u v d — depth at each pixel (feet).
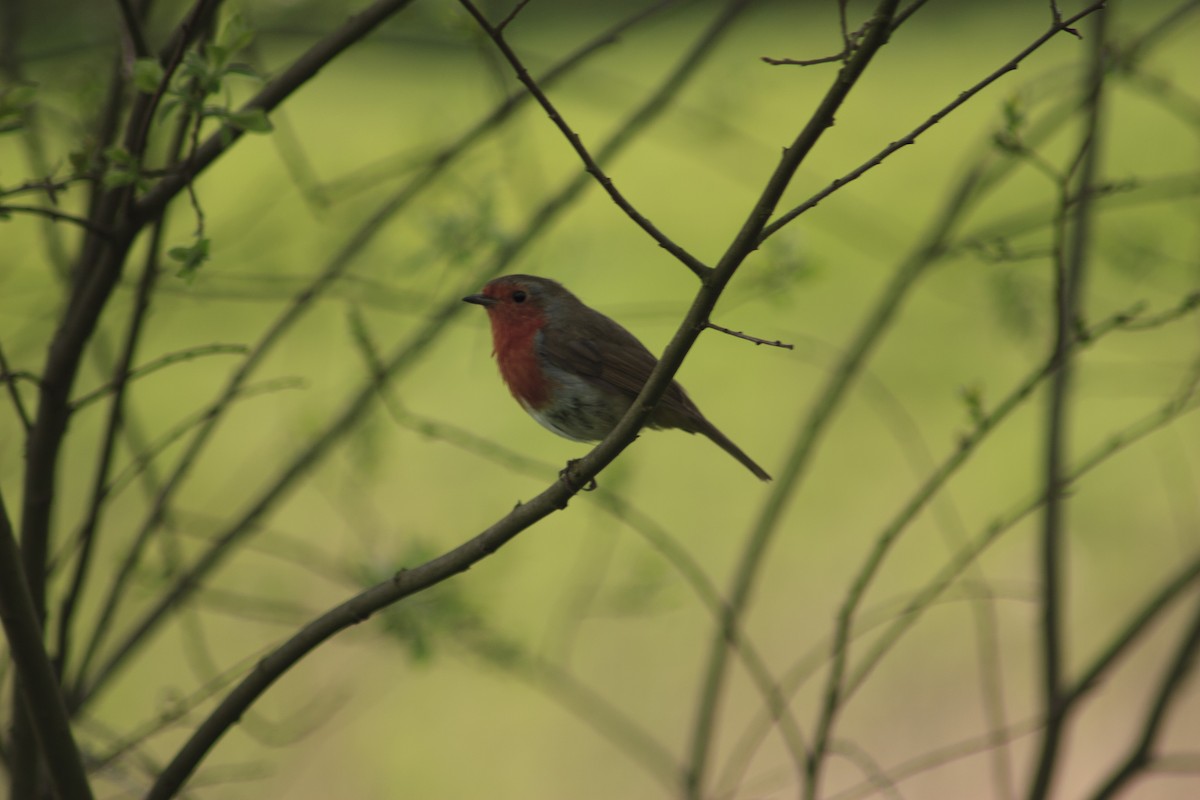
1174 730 44.91
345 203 30.73
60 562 20.31
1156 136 73.56
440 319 27.09
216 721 17.47
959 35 104.32
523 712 46.65
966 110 87.61
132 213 17.34
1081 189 23.89
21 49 26.37
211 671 24.38
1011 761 42.93
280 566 46.88
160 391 58.34
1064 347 18.78
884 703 45.78
